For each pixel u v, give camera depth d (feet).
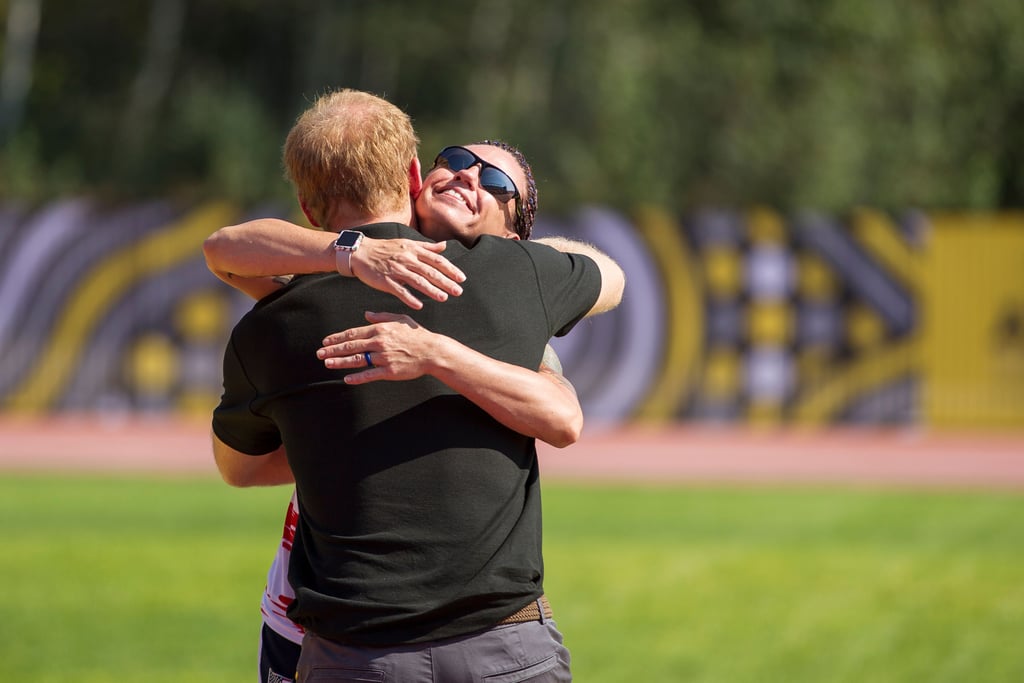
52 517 134.00
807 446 214.69
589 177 379.76
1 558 111.24
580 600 97.76
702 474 180.75
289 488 159.43
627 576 106.83
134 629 86.48
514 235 37.37
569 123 391.04
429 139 388.98
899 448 213.46
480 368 30.45
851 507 149.07
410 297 30.40
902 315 232.94
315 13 416.46
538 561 32.48
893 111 418.72
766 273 233.76
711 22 418.92
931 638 86.84
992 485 172.55
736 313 233.76
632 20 397.19
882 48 415.44
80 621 88.58
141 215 235.20
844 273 233.35
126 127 414.21
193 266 235.81
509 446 31.83
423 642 30.50
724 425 234.38
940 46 426.92
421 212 36.06
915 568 111.45
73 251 234.17
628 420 233.76
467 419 31.24
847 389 233.35
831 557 116.26
